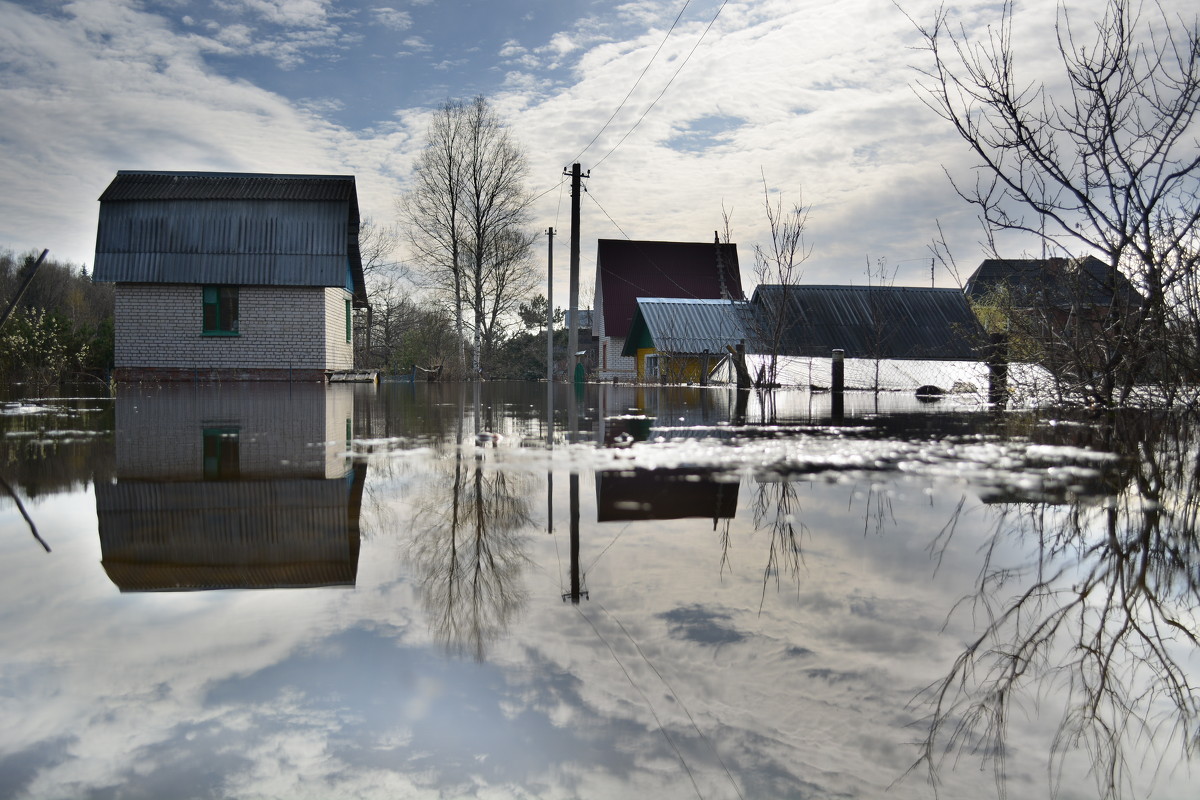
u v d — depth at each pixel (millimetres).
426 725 985
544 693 1084
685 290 38406
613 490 3084
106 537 2123
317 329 18453
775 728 990
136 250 17750
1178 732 1013
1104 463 3879
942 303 20672
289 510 2576
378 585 1654
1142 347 6250
